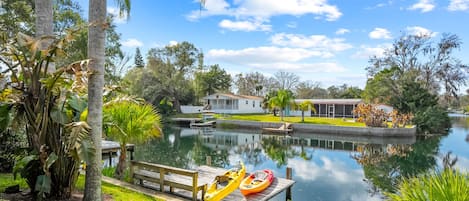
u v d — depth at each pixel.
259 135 22.42
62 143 4.26
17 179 5.18
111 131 6.70
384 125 21.66
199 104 41.97
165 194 5.85
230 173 7.47
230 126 27.72
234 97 37.59
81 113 4.57
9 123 4.24
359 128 21.41
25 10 11.57
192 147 16.23
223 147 16.59
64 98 4.41
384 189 8.51
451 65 28.30
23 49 4.02
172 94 35.72
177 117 31.97
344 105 32.66
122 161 7.36
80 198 4.46
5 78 4.83
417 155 14.27
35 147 4.16
